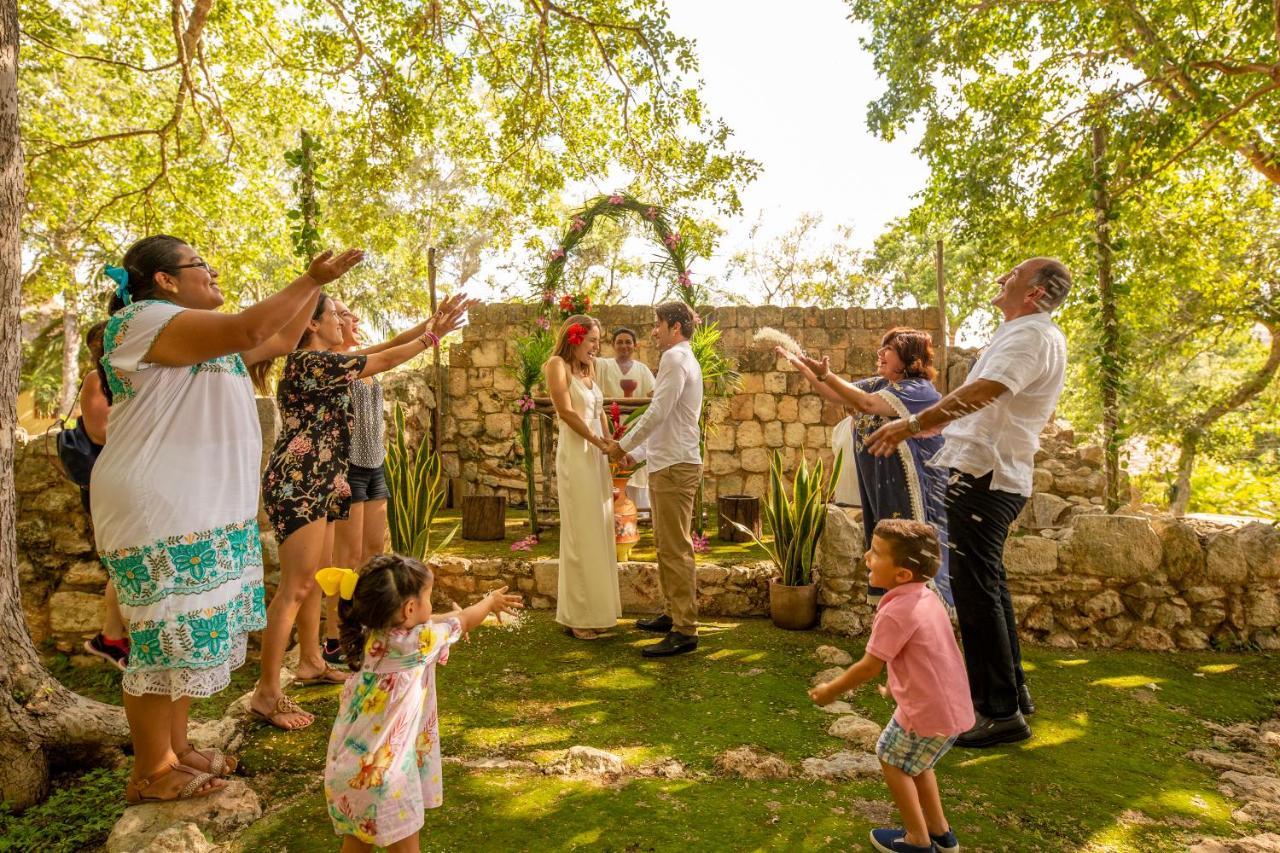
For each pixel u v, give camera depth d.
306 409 3.35
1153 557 4.39
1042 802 2.69
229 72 9.99
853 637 4.51
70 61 11.56
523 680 3.87
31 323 22.44
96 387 2.96
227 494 2.52
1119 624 4.41
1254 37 8.45
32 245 14.28
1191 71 8.61
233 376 2.59
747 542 5.95
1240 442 14.64
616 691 3.73
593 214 6.21
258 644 4.39
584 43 8.47
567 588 4.45
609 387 6.45
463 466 8.30
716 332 6.09
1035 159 9.55
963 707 2.26
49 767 2.99
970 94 10.05
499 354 8.28
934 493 3.55
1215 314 12.89
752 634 4.57
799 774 2.89
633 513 5.19
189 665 2.41
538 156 9.23
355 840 2.04
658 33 8.05
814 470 4.70
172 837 2.32
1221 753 3.10
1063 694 3.69
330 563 3.83
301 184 5.16
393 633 2.06
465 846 2.39
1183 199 11.12
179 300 2.55
